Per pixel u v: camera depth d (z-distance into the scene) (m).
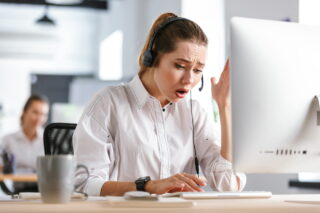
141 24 6.39
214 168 1.64
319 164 1.17
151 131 1.71
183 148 1.75
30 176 3.83
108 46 8.47
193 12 4.43
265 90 1.14
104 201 1.06
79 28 9.13
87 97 7.22
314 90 1.16
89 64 9.57
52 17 8.77
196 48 1.49
